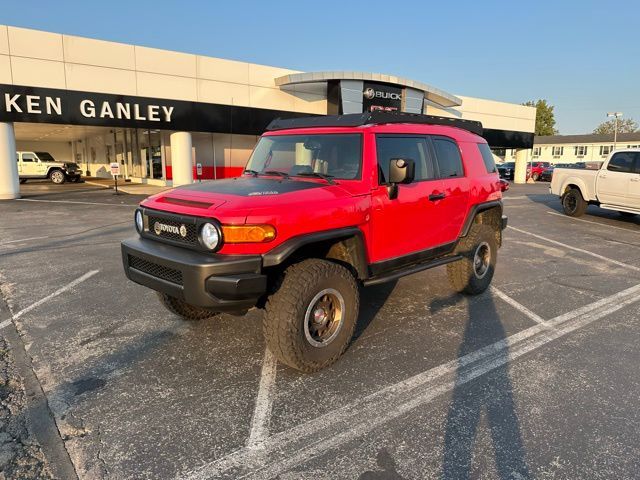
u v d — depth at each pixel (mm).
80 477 2498
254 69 21312
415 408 3189
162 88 19000
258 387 3465
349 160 4090
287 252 3279
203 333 4461
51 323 4695
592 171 12984
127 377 3604
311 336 3594
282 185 3830
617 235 10742
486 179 5676
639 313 5219
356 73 21688
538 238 10172
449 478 2504
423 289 6000
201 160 24359
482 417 3082
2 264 7133
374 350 4121
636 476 2531
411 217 4441
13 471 2535
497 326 4738
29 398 3293
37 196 18391
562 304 5500
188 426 2969
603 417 3102
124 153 31359
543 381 3586
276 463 2623
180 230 3479
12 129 16406
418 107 24641
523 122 34562
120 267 6969
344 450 2738
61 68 16688
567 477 2520
